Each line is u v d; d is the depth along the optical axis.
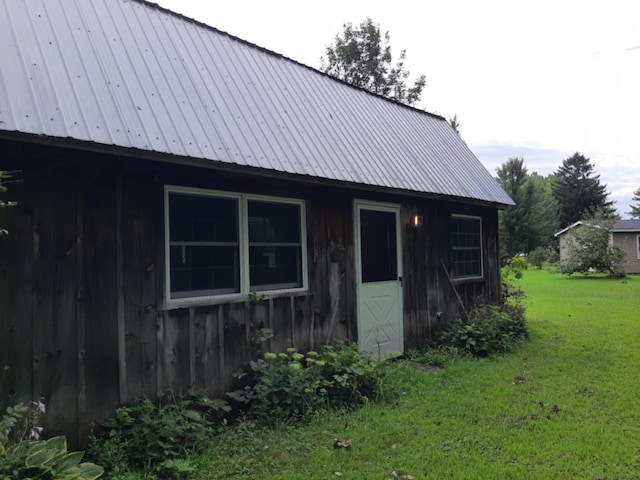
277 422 4.02
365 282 6.14
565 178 46.84
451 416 4.26
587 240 22.80
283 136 4.98
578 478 3.07
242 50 5.97
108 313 3.58
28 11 3.84
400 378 5.28
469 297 8.32
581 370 5.77
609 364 6.05
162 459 3.28
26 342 3.17
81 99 3.45
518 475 3.11
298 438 3.78
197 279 4.26
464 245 8.41
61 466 2.61
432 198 6.84
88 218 3.52
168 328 3.94
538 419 4.15
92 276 3.51
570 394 4.84
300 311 5.16
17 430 3.08
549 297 14.12
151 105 3.91
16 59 3.36
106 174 3.64
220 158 3.94
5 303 3.10
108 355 3.56
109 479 3.02
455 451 3.51
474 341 6.88
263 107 5.19
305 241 5.27
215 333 4.29
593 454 3.43
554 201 41.84
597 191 44.81
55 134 3.03
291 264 5.18
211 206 4.41
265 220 4.92
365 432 3.88
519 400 4.68
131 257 3.74
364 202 6.14
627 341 7.51
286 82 6.13
